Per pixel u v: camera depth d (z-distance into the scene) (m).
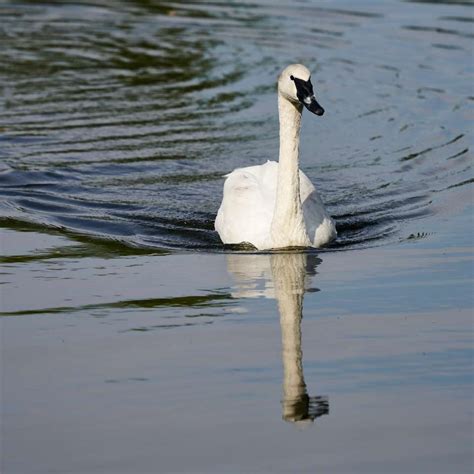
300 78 14.55
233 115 22.22
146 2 33.56
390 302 12.77
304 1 32.84
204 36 28.83
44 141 20.39
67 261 14.49
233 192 16.20
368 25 29.42
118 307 12.63
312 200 15.94
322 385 10.51
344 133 21.09
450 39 27.59
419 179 18.47
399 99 23.03
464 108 22.28
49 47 27.81
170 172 18.91
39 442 9.41
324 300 12.91
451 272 13.84
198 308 12.63
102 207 17.11
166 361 11.05
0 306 12.66
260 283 13.59
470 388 10.39
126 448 9.27
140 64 26.19
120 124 21.56
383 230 16.08
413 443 9.33
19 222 16.27
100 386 10.46
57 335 11.75
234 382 10.55
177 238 15.87
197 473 8.86
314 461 9.04
